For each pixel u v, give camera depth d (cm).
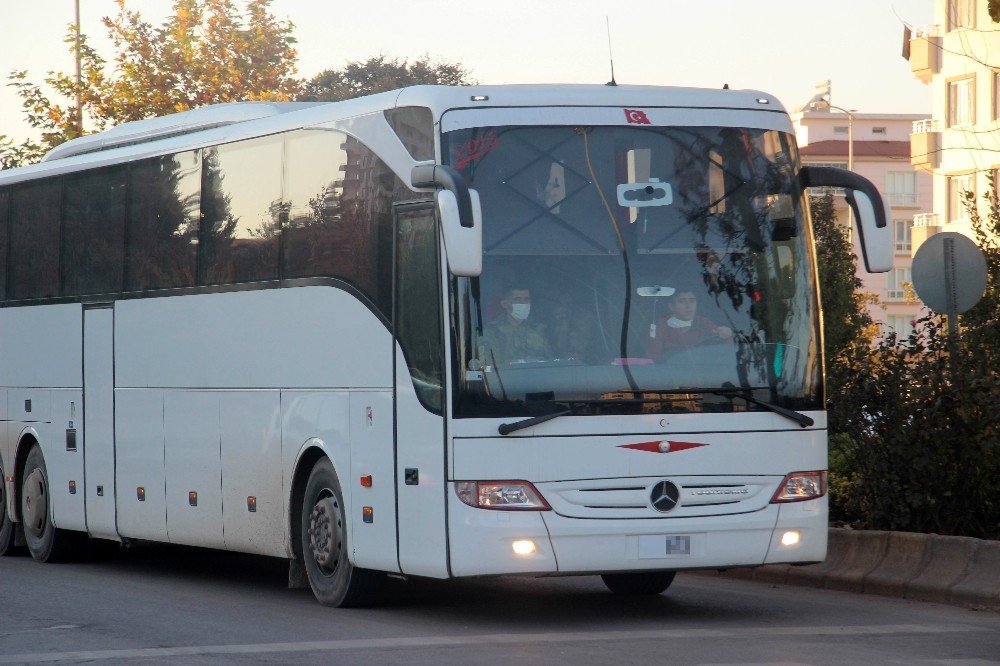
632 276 1645
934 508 2042
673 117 1700
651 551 1616
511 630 1644
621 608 1842
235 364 2041
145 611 1855
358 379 1777
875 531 1995
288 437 1919
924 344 2052
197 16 5497
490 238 1623
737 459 1647
